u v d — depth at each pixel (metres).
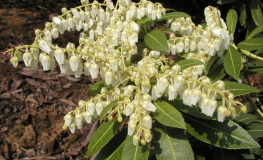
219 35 0.28
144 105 0.23
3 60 0.70
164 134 0.26
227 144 0.25
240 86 0.28
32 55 0.23
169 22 0.38
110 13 0.35
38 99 0.62
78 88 0.67
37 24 0.84
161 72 0.29
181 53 0.35
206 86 0.21
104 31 0.34
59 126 0.58
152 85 0.27
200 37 0.34
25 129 0.56
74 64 0.24
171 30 0.37
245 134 0.25
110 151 0.28
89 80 0.70
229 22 0.34
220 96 0.21
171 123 0.23
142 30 0.36
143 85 0.24
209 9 0.35
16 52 0.23
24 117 0.58
